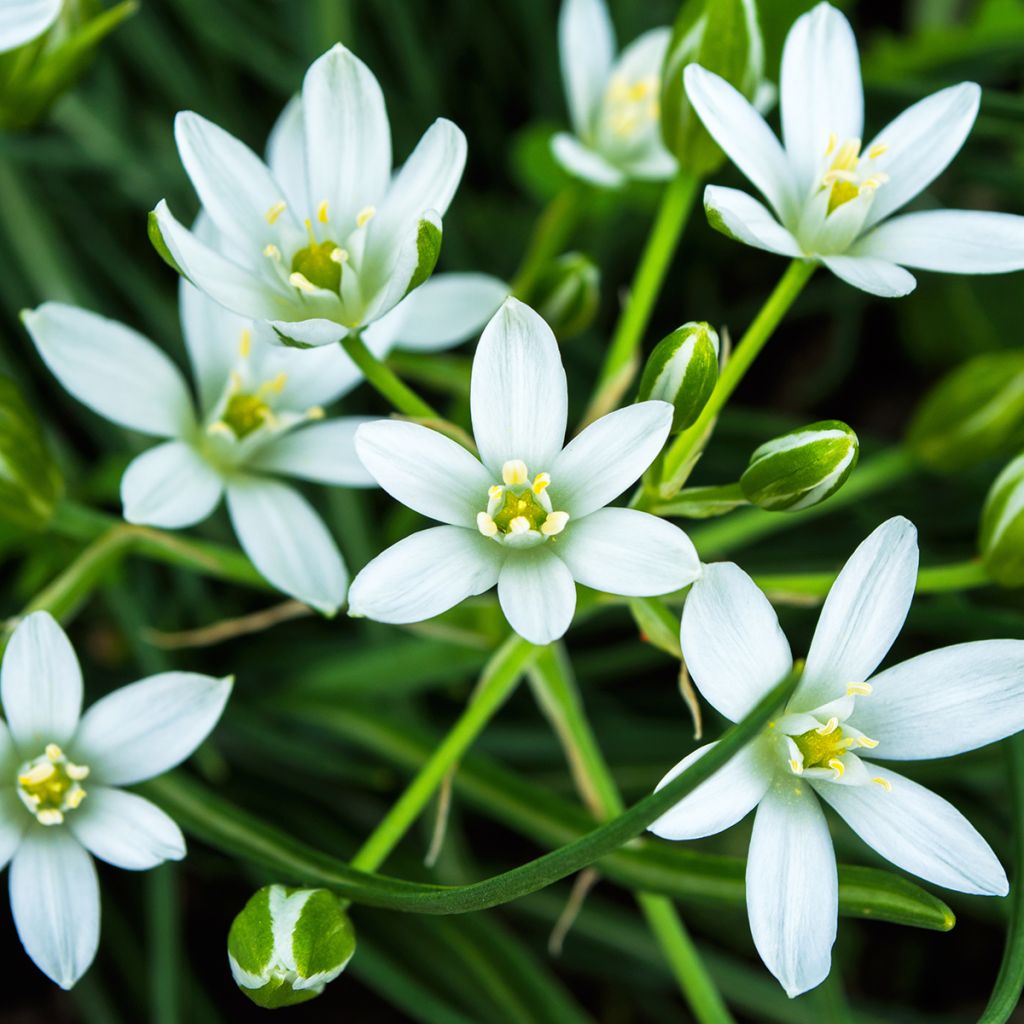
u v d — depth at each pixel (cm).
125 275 45
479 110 49
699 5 37
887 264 36
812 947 34
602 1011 44
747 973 42
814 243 36
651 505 36
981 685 35
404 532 42
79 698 35
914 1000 44
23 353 44
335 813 43
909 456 41
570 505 35
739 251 49
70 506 39
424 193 36
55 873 35
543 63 48
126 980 42
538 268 40
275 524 37
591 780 37
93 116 45
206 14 45
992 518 38
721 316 48
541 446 35
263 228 36
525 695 44
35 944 35
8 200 43
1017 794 37
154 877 40
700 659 34
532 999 40
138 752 35
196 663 43
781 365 49
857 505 44
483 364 34
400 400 36
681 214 39
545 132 45
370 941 41
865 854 42
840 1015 39
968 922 44
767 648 34
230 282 35
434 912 34
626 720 43
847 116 36
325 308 36
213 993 43
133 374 38
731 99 36
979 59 45
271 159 38
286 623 44
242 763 43
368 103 36
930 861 34
